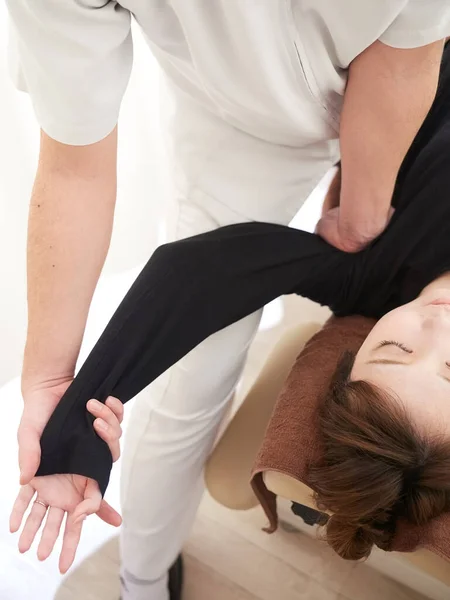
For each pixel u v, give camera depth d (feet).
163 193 4.65
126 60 1.99
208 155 2.55
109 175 2.14
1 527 3.78
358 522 2.26
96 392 2.18
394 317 2.46
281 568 3.67
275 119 2.27
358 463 2.22
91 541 3.75
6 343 4.11
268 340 4.66
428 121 2.84
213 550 3.75
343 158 2.36
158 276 2.43
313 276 2.72
